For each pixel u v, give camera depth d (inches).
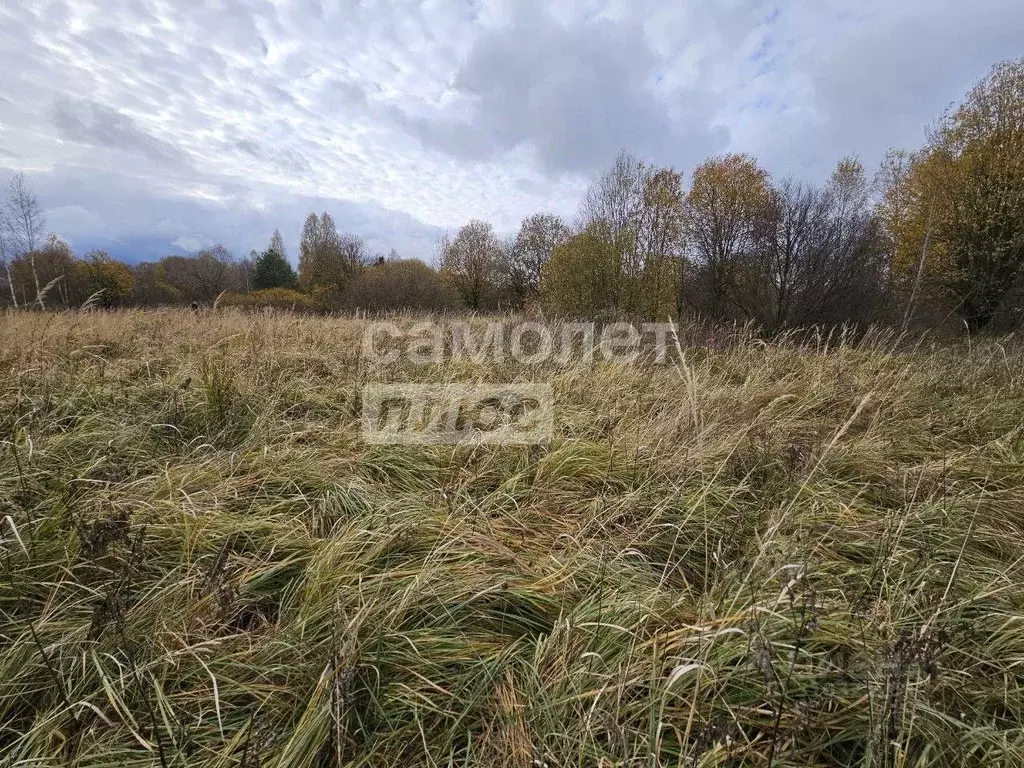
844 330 219.5
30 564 72.1
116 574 69.4
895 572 77.2
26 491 87.2
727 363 222.5
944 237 438.9
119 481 94.1
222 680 58.6
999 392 165.2
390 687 58.9
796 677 55.9
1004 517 95.3
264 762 48.7
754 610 58.6
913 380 170.6
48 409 124.3
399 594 69.9
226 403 138.1
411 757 51.9
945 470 103.1
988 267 412.8
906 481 105.5
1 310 232.2
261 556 81.3
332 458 114.0
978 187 416.5
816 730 53.7
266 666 60.1
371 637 62.2
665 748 52.2
